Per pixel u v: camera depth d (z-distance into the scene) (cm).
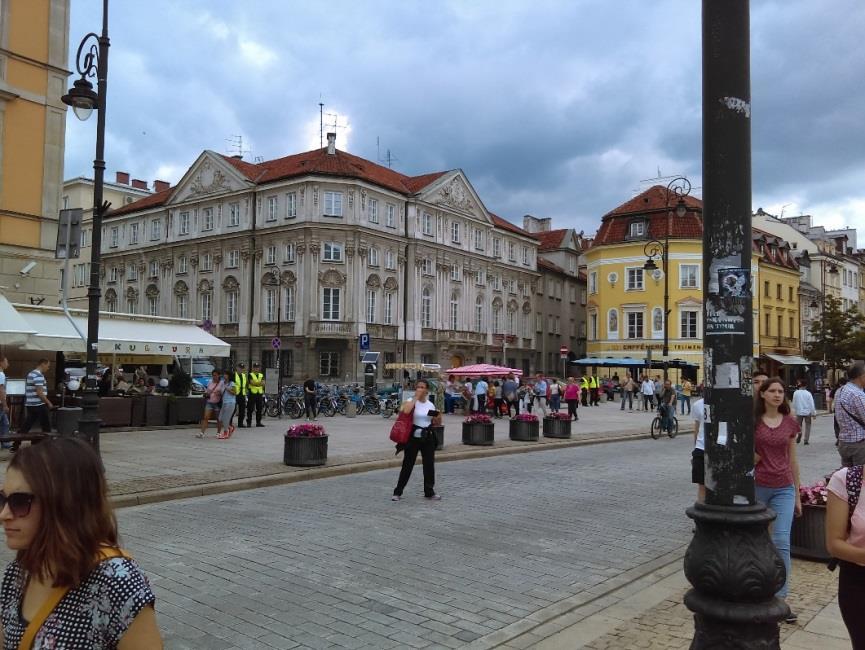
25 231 2170
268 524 912
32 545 202
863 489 330
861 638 330
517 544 824
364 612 585
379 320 4900
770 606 346
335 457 1535
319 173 4647
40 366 1504
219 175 5203
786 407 606
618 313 6009
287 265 4747
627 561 761
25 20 2167
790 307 6906
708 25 374
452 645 517
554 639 525
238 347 4962
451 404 3312
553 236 7588
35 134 2192
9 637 206
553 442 1986
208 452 1581
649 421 2945
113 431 2006
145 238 5753
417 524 920
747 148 369
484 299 5984
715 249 367
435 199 5388
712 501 360
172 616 570
